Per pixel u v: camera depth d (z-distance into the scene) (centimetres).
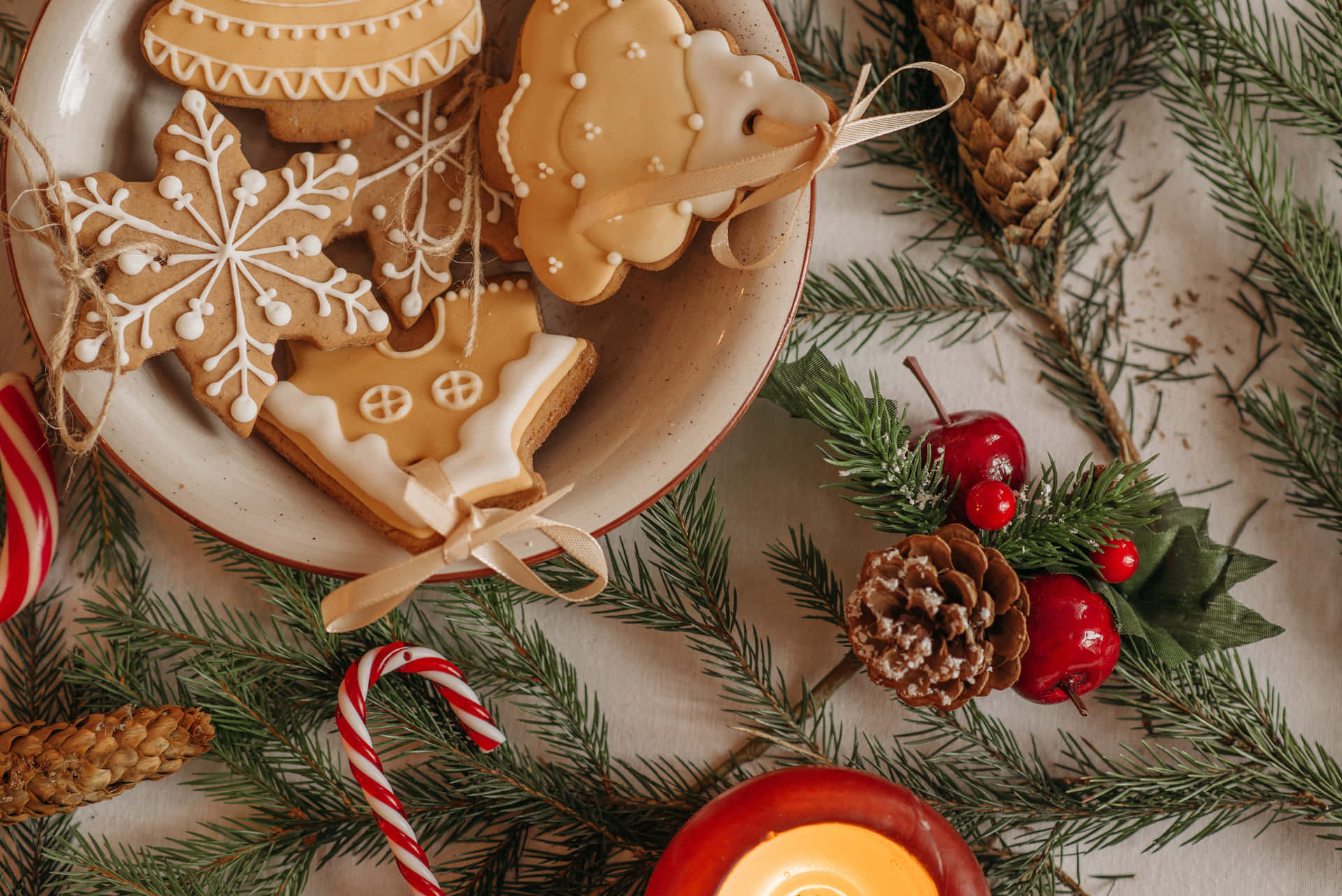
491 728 69
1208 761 72
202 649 71
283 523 66
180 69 66
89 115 66
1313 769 73
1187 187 74
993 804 71
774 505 74
